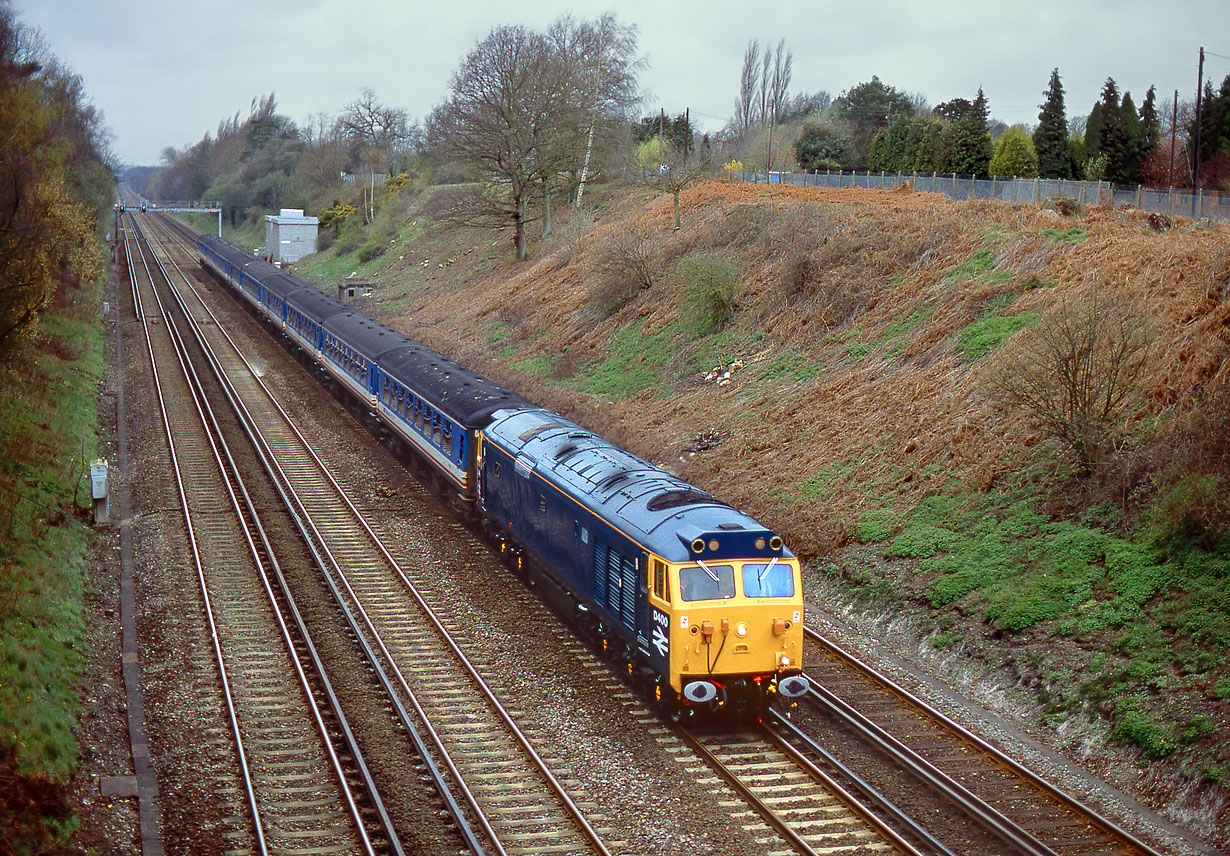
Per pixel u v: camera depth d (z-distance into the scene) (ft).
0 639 43.60
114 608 56.03
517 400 74.79
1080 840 34.88
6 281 68.13
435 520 75.72
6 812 32.42
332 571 63.77
